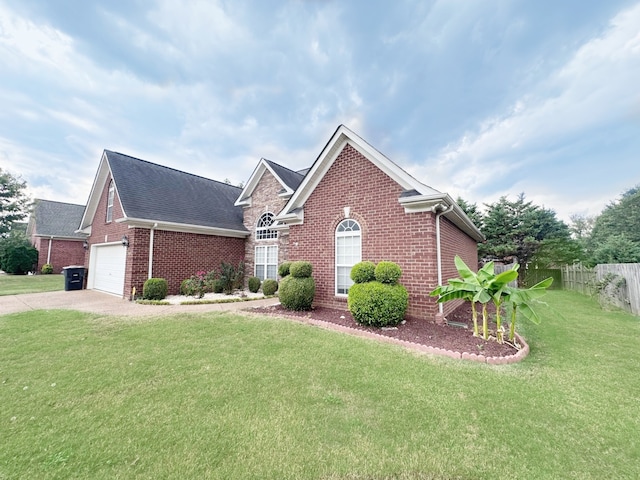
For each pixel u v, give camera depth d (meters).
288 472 2.55
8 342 6.06
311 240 10.20
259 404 3.66
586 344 6.35
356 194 9.20
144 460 2.69
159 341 6.12
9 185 24.52
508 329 7.31
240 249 17.06
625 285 10.67
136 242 12.30
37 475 2.50
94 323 7.60
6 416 3.39
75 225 30.22
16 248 25.88
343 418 3.37
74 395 3.88
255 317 8.23
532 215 22.03
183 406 3.61
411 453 2.80
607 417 3.45
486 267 6.25
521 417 3.41
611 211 32.75
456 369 4.73
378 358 5.16
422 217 7.98
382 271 7.47
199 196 16.94
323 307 9.65
